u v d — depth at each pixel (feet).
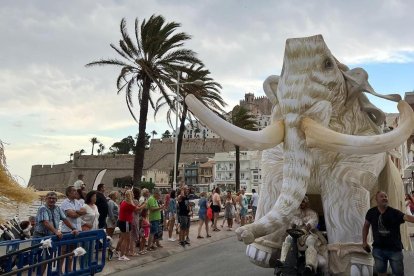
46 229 23.73
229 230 58.65
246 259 35.12
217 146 323.57
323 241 19.80
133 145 412.57
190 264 33.76
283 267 19.15
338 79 20.03
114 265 32.22
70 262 23.65
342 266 19.13
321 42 19.62
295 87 19.26
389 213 19.31
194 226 63.00
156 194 40.70
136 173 76.54
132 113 81.00
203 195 50.93
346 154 19.39
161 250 39.83
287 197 18.11
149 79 77.36
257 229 17.20
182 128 95.30
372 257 19.67
